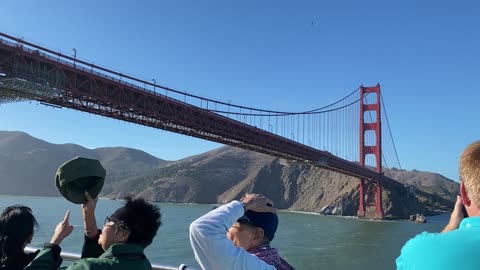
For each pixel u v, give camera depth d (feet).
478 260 4.66
